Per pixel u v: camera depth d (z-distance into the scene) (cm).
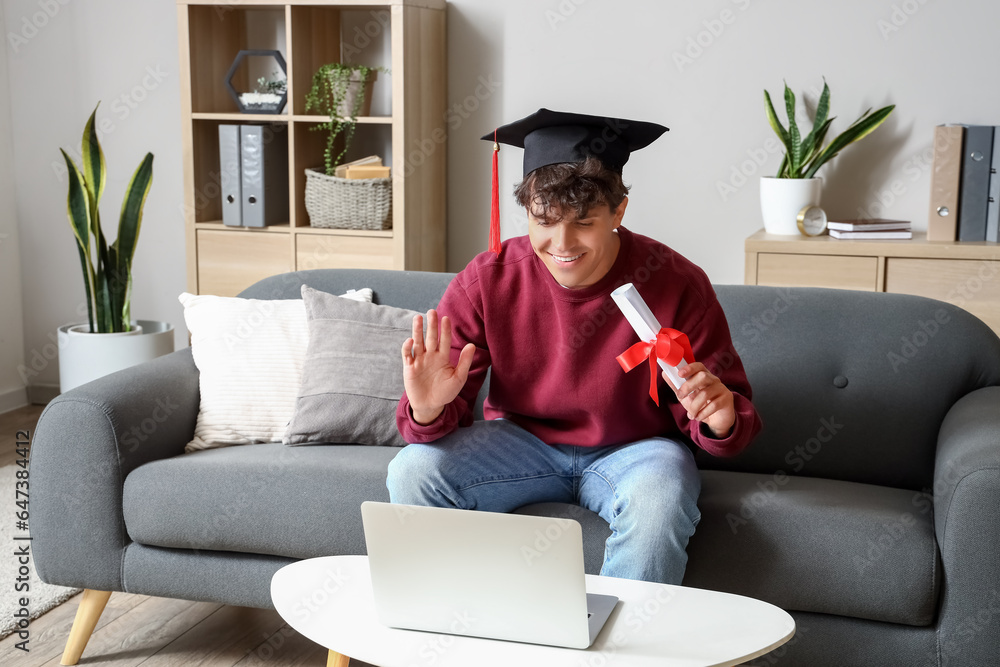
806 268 279
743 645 112
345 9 333
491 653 113
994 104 292
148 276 371
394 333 213
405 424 159
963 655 150
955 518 149
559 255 154
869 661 156
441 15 327
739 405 155
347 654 113
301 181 328
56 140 368
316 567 138
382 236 313
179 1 317
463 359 146
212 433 206
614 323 168
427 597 118
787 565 158
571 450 174
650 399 171
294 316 221
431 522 114
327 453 194
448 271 349
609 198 153
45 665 190
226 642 201
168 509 181
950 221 277
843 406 194
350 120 311
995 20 288
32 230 376
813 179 292
